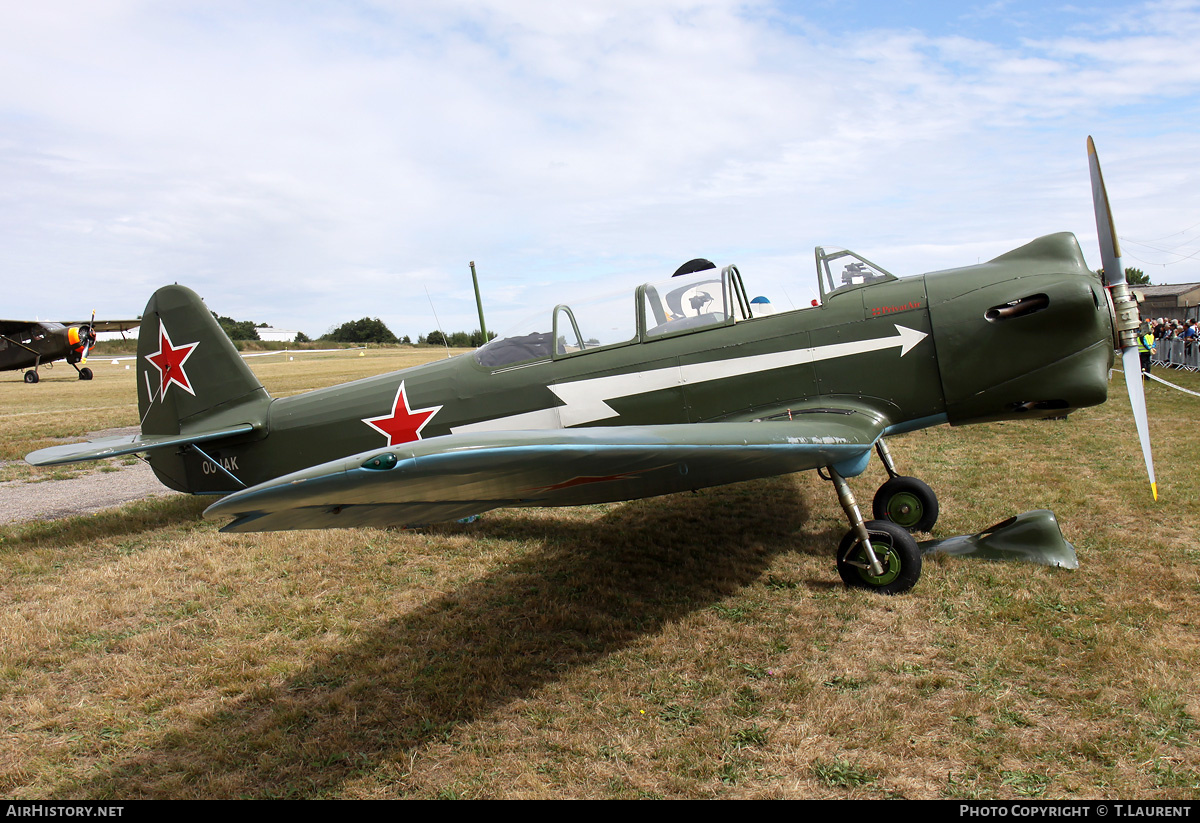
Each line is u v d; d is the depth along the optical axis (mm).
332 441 6031
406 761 2754
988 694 3002
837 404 4793
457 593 4477
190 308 6320
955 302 4664
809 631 3697
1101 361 4504
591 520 6094
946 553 4641
